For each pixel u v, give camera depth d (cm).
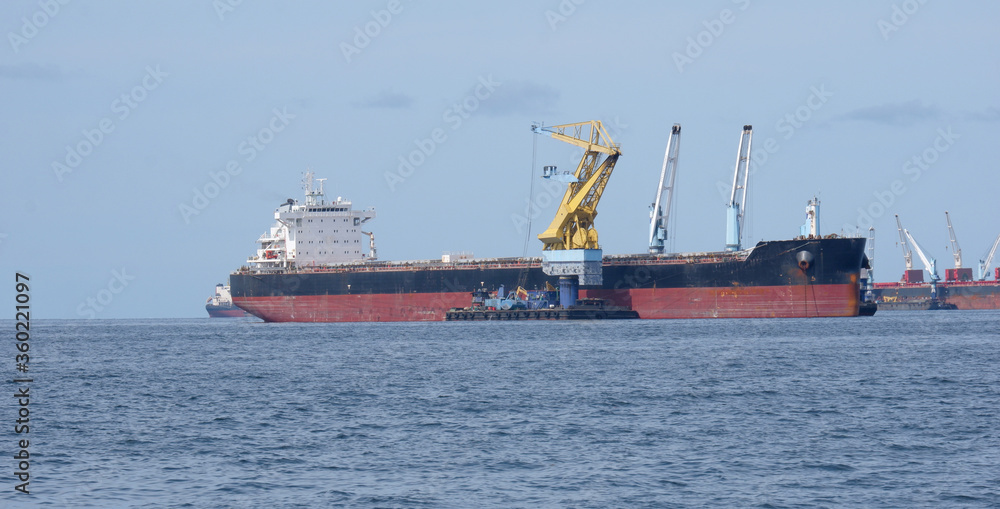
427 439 7981
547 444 7712
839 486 6322
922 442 7625
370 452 7506
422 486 6425
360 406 9888
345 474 6794
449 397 10412
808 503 5950
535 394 10544
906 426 8325
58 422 9156
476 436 8075
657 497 6103
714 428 8319
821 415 8944
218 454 7512
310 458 7319
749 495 6131
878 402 9712
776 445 7575
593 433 8138
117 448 7794
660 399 10062
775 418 8794
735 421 8662
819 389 10756
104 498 6234
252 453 7531
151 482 6638
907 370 12612
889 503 5934
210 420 9150
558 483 6462
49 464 7212
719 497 6097
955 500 5981
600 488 6322
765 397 10144
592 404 9738
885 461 6988
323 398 10544
